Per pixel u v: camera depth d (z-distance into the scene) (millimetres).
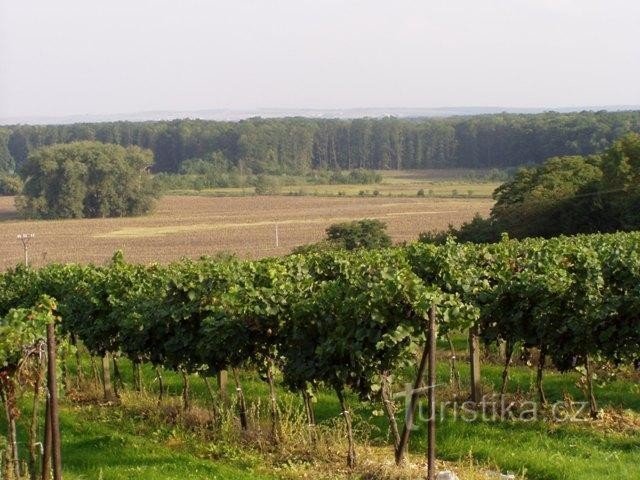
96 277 19203
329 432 13336
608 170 58344
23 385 11078
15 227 96750
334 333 12273
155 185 112062
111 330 17281
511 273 17031
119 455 13289
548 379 17578
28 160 105500
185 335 15242
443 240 61562
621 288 15695
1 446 13195
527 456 12328
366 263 18672
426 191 129750
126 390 17797
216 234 86688
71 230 93125
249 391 17672
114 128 164125
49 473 10977
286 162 168125
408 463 12070
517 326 15375
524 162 143750
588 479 11344
